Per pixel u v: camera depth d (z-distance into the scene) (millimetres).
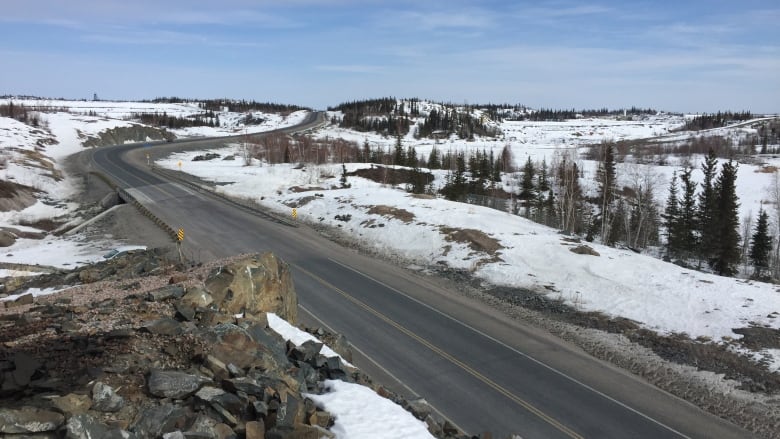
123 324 10375
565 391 14758
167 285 13391
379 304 21328
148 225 33062
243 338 10039
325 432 7633
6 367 7574
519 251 27344
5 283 20766
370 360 16234
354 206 38219
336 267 26344
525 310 21188
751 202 67188
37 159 55562
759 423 13383
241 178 55750
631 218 56969
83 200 43688
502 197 68438
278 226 34750
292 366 10250
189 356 9117
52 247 29188
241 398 8086
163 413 7254
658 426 13125
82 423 6262
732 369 15945
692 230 51562
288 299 15352
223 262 15727
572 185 53594
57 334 9594
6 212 36594
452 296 22859
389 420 8656
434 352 17031
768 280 39344
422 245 29734
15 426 6043
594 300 21578
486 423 12969
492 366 16172
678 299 20875
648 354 17172
